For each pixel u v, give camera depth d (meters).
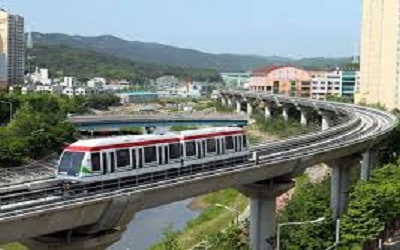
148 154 57.72
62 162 52.00
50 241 51.16
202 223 118.00
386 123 139.88
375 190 80.06
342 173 104.81
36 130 153.75
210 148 67.25
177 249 80.19
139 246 105.69
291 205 94.19
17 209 43.97
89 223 50.97
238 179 71.75
